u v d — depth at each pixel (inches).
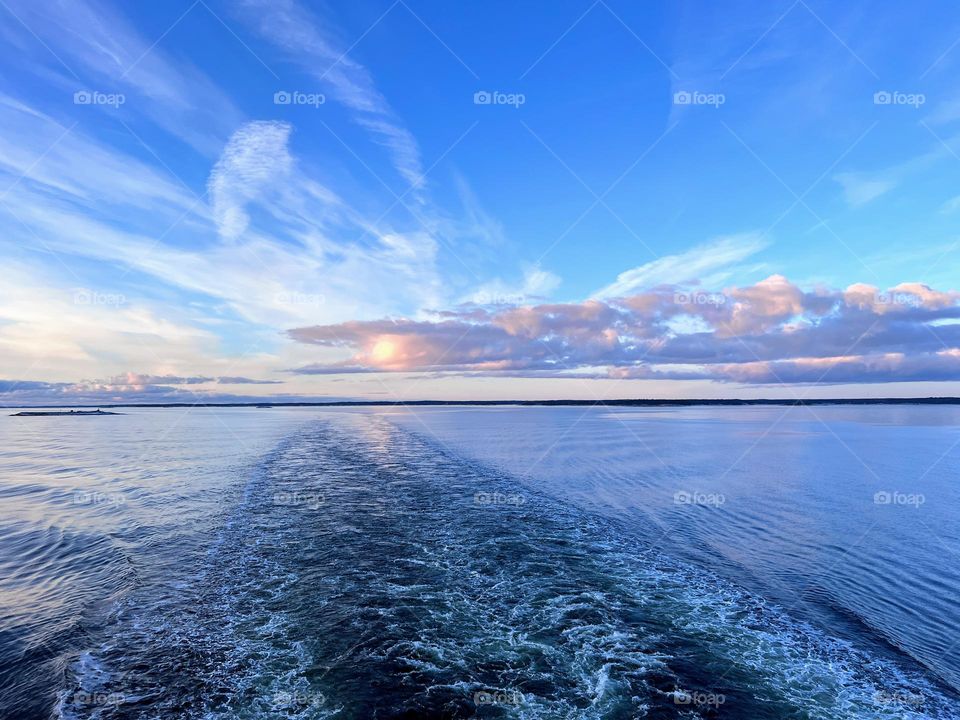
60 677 310.5
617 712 275.0
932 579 485.4
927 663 338.0
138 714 274.4
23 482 1061.8
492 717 269.0
